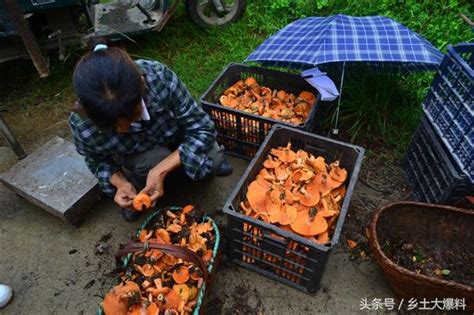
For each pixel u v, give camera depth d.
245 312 1.81
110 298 1.51
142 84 1.27
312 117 2.31
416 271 1.89
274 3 3.73
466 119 1.75
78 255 2.06
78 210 2.12
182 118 1.79
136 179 2.22
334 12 3.63
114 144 1.72
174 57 3.39
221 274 1.95
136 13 3.41
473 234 1.89
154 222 1.94
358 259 1.99
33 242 2.13
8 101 3.09
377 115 2.61
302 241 1.53
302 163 2.02
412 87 2.74
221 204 2.29
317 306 1.82
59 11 2.91
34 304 1.88
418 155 2.21
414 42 2.09
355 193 2.32
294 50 2.25
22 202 2.34
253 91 2.59
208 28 3.65
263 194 1.86
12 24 2.66
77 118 1.56
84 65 1.20
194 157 1.83
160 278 1.63
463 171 1.75
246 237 1.77
